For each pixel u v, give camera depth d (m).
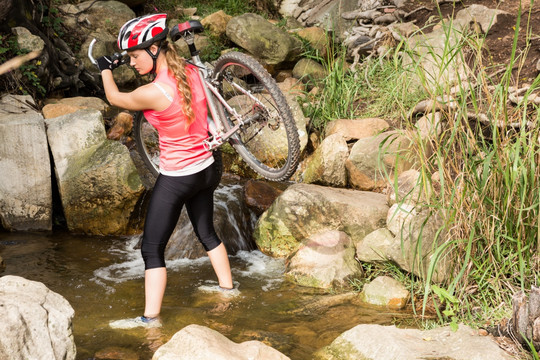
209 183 3.75
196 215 3.95
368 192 5.11
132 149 5.73
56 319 2.73
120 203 5.05
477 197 3.64
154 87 3.44
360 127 5.81
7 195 5.12
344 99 6.43
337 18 9.16
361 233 4.57
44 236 5.11
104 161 5.05
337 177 5.50
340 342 3.25
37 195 5.16
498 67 5.76
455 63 4.05
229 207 5.09
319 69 7.84
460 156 3.98
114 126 5.84
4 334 2.53
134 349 3.31
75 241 5.04
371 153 5.32
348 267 4.29
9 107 5.81
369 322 3.66
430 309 3.80
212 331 3.05
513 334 3.12
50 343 2.66
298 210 4.70
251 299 4.00
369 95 6.52
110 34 8.55
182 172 3.61
